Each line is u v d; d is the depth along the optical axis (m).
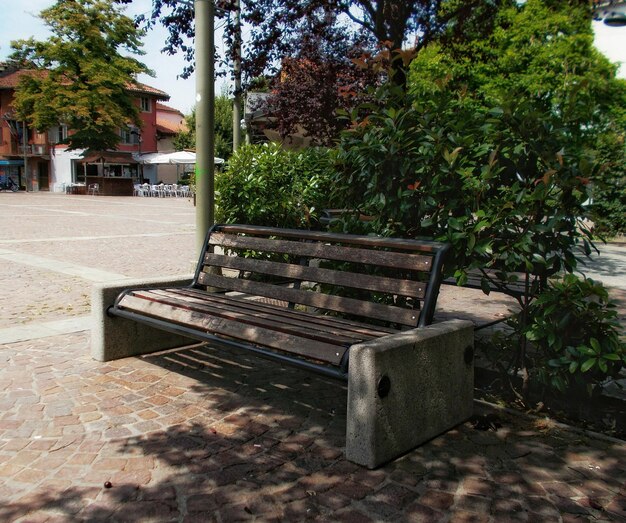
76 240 13.80
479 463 2.95
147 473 2.78
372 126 4.23
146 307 4.19
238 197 7.23
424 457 3.00
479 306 7.11
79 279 8.46
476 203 3.63
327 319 3.76
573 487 2.73
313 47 10.03
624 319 6.09
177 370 4.31
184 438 3.17
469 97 4.43
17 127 56.31
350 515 2.46
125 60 43.66
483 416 3.55
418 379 3.07
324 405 3.70
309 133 11.30
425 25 8.38
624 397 3.59
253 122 12.55
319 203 7.32
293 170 7.39
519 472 2.87
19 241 13.16
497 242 3.63
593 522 2.44
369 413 2.83
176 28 9.87
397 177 4.07
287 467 2.87
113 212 25.30
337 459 2.96
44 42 42.12
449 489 2.69
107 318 4.45
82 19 41.03
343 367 2.95
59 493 2.59
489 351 4.04
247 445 3.10
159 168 58.19
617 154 11.09
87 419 3.39
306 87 10.68
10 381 4.01
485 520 2.44
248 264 4.45
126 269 9.59
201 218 5.71
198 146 5.62
